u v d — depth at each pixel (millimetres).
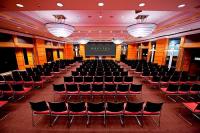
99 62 16047
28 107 5352
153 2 3711
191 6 4051
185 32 9508
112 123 4242
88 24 9148
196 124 4227
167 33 10875
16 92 5820
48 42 16359
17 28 8211
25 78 7254
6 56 11734
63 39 17688
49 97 6398
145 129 3965
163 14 6695
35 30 9250
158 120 4430
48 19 7754
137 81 9344
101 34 13680
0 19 5508
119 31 11469
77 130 3912
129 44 24531
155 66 11859
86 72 8758
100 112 4051
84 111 4090
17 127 4059
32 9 4301
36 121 4359
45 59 15164
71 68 15477
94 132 3828
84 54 24938
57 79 10016
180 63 11172
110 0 3568
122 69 10477
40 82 7266
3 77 7152
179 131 3887
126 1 3604
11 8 4188
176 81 7316
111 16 7148
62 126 4094
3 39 9578
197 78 7246
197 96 6547
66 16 7137
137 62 15492
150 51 17422
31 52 13219
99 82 7145
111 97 6355
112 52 24875
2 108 5254
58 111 4012
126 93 5680
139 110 4008
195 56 11086
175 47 12477
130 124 4199
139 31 6391
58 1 3652
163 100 6074
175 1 3639
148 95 6680
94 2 3693
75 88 5754
